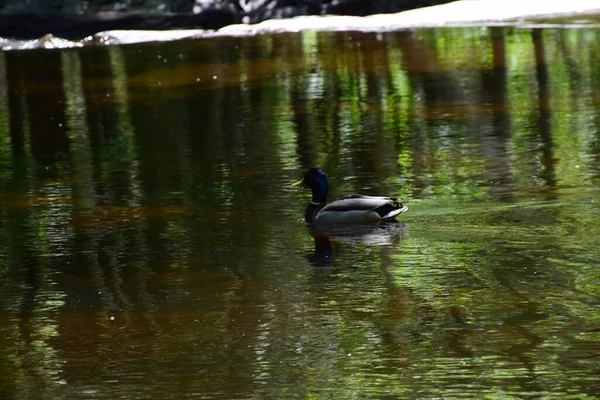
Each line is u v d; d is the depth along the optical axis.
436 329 9.87
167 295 11.18
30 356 9.67
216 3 39.03
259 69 28.72
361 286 11.16
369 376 8.88
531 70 25.97
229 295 11.09
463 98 22.91
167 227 13.87
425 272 11.51
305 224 13.73
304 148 18.72
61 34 37.94
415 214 13.84
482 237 12.64
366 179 16.09
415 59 28.83
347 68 28.03
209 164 17.77
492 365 8.97
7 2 38.16
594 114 20.33
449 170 16.36
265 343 9.72
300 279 11.48
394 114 21.53
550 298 10.52
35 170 18.03
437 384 8.64
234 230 13.57
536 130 19.16
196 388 8.79
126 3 38.72
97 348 9.79
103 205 15.24
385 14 39.09
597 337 9.48
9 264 12.55
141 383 8.95
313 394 8.56
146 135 20.75
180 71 29.22
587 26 33.34
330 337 9.79
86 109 24.17
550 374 8.73
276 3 39.28
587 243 12.18
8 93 27.17
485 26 35.22
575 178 15.38
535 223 13.09
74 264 12.45
